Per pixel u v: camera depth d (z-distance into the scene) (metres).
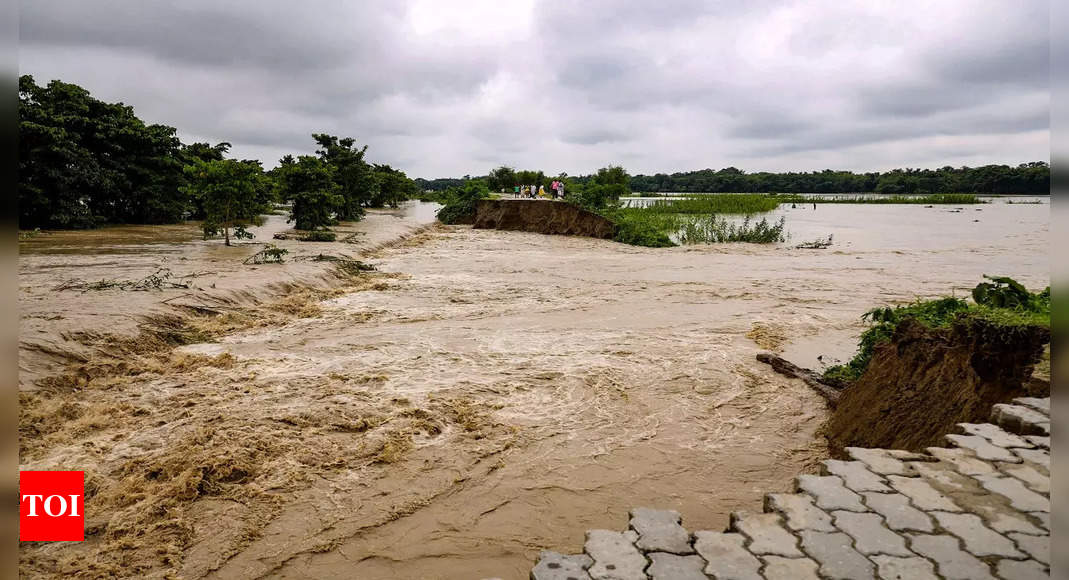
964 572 3.13
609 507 5.31
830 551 3.31
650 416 7.36
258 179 21.20
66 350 8.25
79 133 25.36
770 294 15.73
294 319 11.92
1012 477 4.06
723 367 9.27
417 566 4.46
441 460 6.05
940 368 5.86
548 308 13.65
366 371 8.76
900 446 5.75
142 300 10.88
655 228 30.73
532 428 6.91
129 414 6.93
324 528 4.88
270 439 6.32
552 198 41.22
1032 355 5.29
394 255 23.34
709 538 3.46
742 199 65.19
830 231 37.44
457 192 42.78
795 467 6.14
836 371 8.55
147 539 4.66
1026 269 20.95
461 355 9.72
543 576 3.11
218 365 8.81
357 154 37.31
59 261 15.80
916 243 30.12
